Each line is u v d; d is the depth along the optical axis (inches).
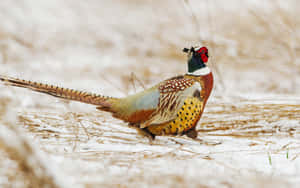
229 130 477.1
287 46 835.4
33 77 757.3
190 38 930.1
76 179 286.7
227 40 888.3
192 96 419.2
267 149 382.3
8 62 832.9
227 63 808.9
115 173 302.2
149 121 418.9
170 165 323.3
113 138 425.1
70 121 467.8
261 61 818.8
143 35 1003.9
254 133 465.1
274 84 725.9
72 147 370.3
